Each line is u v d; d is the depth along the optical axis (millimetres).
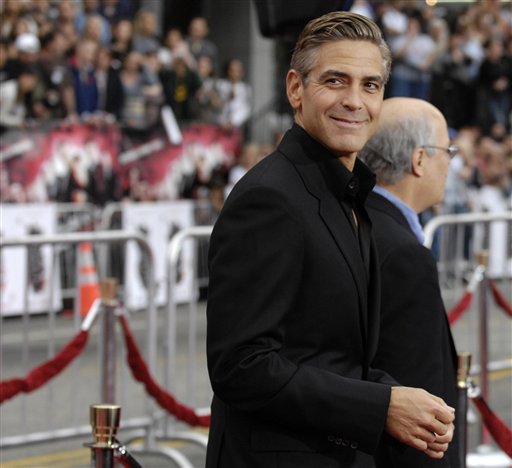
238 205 5250
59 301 15016
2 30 22438
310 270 5281
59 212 21406
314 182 5434
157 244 22469
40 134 22031
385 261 6059
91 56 23625
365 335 5480
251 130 28734
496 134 29906
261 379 5102
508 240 17500
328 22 5480
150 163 24078
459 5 31156
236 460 5340
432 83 26953
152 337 12625
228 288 5172
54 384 15266
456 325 16625
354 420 5215
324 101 5418
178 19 34812
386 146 7012
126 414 13703
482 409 9180
